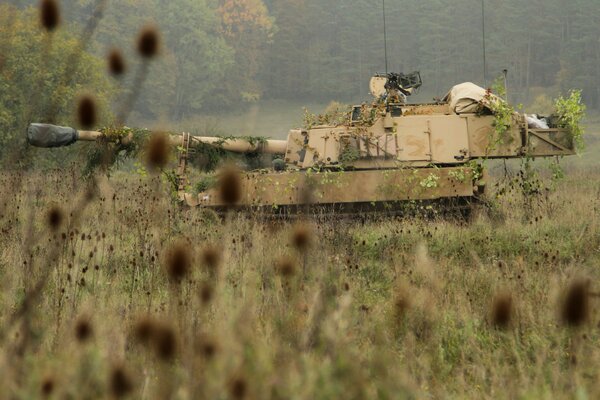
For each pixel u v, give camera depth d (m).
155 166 13.35
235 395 15.84
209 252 18.28
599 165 188.75
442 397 23.66
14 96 120.50
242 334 20.00
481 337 29.64
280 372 18.98
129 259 46.00
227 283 34.94
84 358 20.55
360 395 20.25
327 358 20.72
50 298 33.75
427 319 30.39
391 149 65.06
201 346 17.73
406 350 26.61
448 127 65.62
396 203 63.81
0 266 41.22
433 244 51.53
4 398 17.47
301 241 21.08
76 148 123.00
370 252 49.94
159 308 32.47
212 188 62.44
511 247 50.28
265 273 34.41
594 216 59.09
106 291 37.00
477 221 59.81
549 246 49.34
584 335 25.55
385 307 33.19
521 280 36.59
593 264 43.19
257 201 61.62
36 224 50.25
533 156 66.12
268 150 70.50
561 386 22.31
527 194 67.50
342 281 37.59
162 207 60.09
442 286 36.78
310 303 28.58
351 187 63.12
